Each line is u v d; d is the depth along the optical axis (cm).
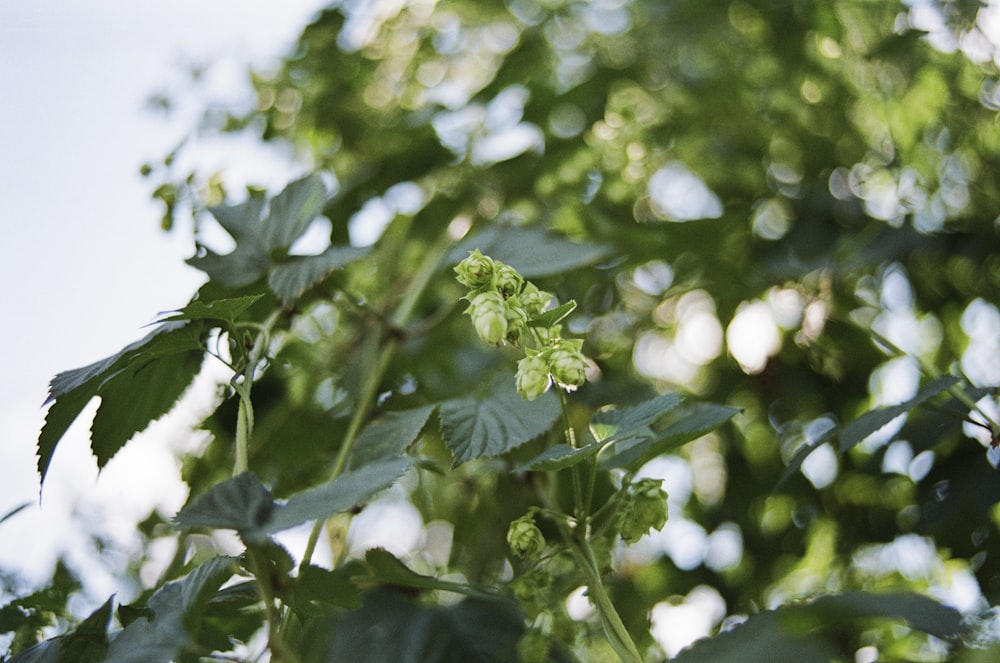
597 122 262
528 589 151
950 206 243
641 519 137
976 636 117
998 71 239
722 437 246
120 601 210
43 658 141
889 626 183
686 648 115
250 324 160
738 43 265
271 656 121
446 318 237
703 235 244
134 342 153
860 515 227
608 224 245
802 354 245
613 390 207
